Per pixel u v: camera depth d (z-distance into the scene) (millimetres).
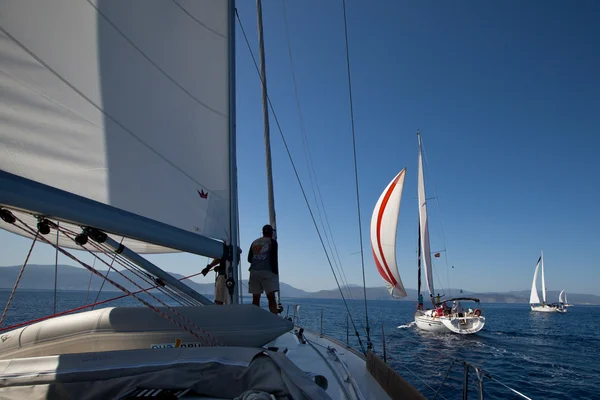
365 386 3363
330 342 5508
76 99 2713
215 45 3414
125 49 2949
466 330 25484
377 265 29281
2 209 1906
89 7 2768
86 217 1890
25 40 2516
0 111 2477
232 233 3299
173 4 3203
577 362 17562
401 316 47875
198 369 2086
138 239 2252
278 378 1896
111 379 2045
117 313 2836
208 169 3324
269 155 6250
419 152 31219
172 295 3375
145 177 3012
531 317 55281
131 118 2953
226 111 3432
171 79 3178
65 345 2730
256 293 3988
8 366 2129
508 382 13273
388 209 28188
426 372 13578
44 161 2605
